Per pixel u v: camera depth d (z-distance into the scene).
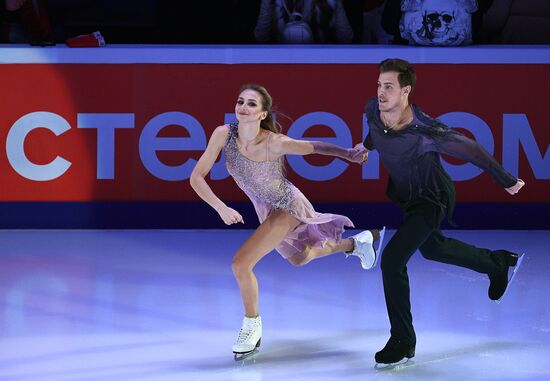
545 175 26.45
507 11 28.09
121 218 26.64
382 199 26.53
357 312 18.61
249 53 26.11
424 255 16.31
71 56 26.11
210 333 17.19
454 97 26.23
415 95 26.25
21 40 28.23
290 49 26.09
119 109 26.31
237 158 15.88
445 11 26.06
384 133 15.19
